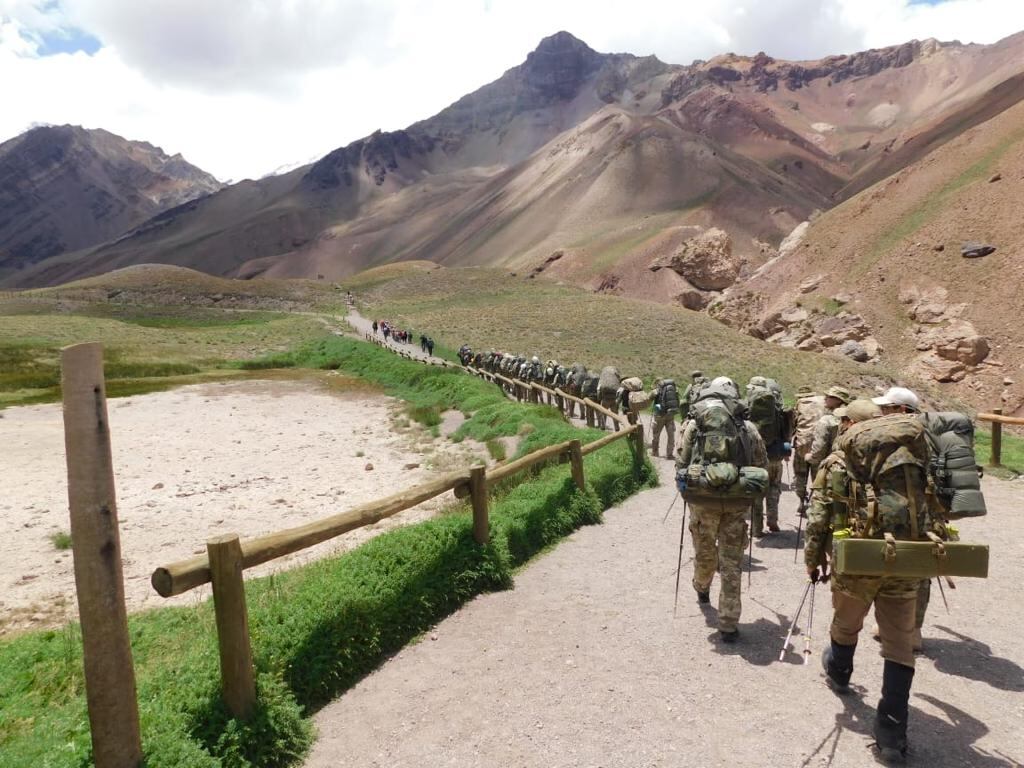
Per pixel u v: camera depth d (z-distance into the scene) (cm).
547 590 649
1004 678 455
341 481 1512
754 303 11025
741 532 525
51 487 1527
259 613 494
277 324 8050
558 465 1116
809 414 831
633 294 18475
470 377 3020
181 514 1245
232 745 367
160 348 5225
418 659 508
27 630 741
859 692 438
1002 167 10150
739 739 385
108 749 322
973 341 7406
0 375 3866
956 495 421
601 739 390
